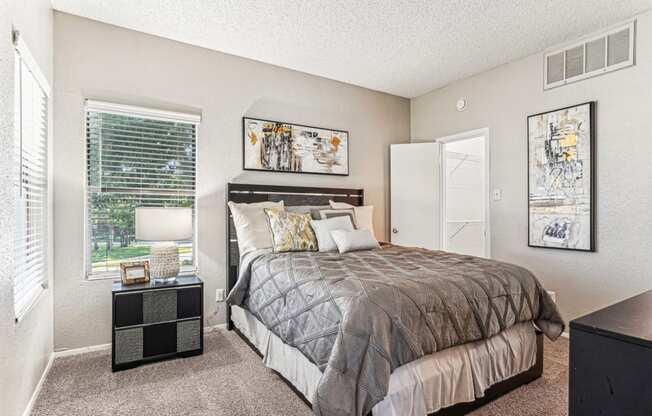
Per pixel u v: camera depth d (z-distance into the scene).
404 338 1.63
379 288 1.77
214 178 3.38
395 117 4.74
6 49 1.52
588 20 2.84
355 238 3.11
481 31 3.02
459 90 4.20
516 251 3.59
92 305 2.81
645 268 2.70
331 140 4.14
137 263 2.79
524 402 2.03
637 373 0.74
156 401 2.03
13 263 1.60
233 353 2.73
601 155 2.96
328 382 1.50
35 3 2.15
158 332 2.57
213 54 3.39
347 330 1.58
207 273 3.33
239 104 3.54
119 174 2.98
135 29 3.00
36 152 2.29
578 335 0.85
